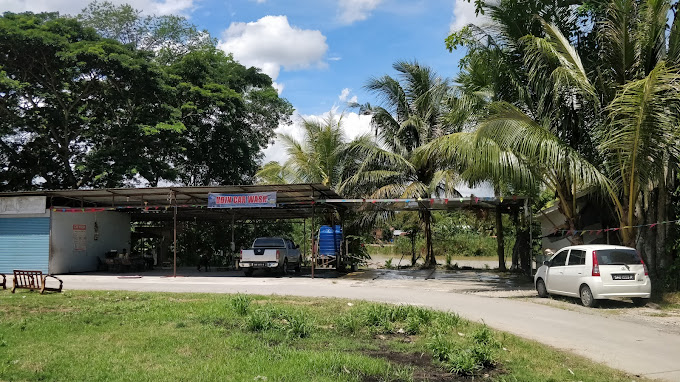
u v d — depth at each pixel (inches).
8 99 1034.7
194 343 314.0
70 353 291.0
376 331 355.3
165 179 1160.8
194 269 1080.2
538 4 637.3
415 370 263.3
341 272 971.3
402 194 956.6
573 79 554.6
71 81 1038.4
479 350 274.8
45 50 971.9
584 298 493.7
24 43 946.1
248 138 1395.2
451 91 714.8
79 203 946.7
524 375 254.7
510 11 639.8
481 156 591.2
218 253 1249.4
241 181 1358.3
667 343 336.5
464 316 433.1
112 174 1040.2
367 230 1130.0
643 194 595.8
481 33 670.5
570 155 544.7
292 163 1085.8
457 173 915.4
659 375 263.3
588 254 494.9
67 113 1066.1
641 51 563.2
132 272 973.8
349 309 448.8
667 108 498.9
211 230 1256.2
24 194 873.5
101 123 1149.1
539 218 975.0
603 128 570.3
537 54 613.0
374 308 398.0
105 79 1063.6
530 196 752.3
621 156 526.9
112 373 250.8
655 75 463.2
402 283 734.5
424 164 1012.5
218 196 816.3
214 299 512.7
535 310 468.8
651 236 581.6
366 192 1030.4
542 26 632.4
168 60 1312.7
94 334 342.3
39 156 1119.6
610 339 348.2
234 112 1229.7
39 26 986.7
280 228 1280.8
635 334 365.1
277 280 787.4
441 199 763.4
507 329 381.1
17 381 240.5
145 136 1079.6
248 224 1247.5
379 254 1692.9
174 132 1087.6
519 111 565.0
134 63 1009.5
